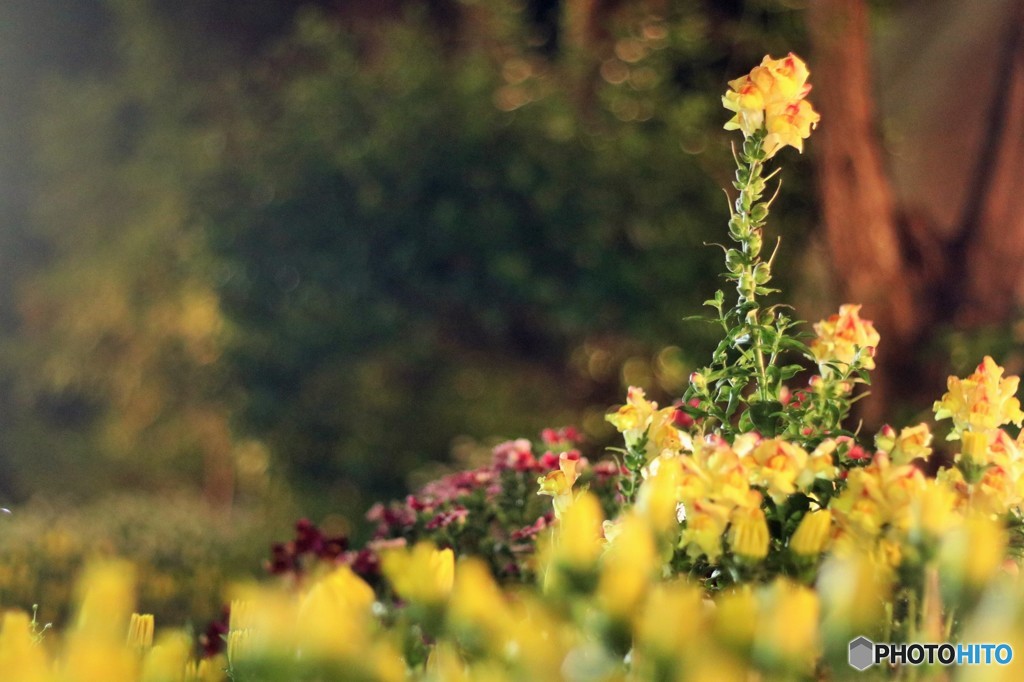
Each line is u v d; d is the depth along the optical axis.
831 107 9.22
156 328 14.95
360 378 11.26
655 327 9.90
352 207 10.63
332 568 5.29
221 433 15.23
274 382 11.27
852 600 1.74
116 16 15.20
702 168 9.95
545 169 10.05
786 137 3.62
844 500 2.56
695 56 10.12
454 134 10.30
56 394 17.23
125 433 15.94
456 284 10.38
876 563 2.27
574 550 1.81
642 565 1.75
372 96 10.62
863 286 9.07
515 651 1.73
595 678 1.68
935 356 8.80
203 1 12.01
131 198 14.81
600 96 10.27
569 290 10.05
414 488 11.24
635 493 3.44
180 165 11.75
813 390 3.82
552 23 11.38
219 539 9.41
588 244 9.95
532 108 10.23
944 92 9.52
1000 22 9.27
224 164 11.34
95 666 1.59
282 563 5.57
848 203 9.13
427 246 10.37
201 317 14.38
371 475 11.31
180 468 15.80
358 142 10.56
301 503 11.44
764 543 2.35
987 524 1.91
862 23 9.41
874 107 9.44
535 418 11.23
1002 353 8.44
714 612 1.79
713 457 2.56
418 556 1.92
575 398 11.19
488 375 11.42
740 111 3.63
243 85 11.86
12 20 15.80
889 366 8.90
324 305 10.92
